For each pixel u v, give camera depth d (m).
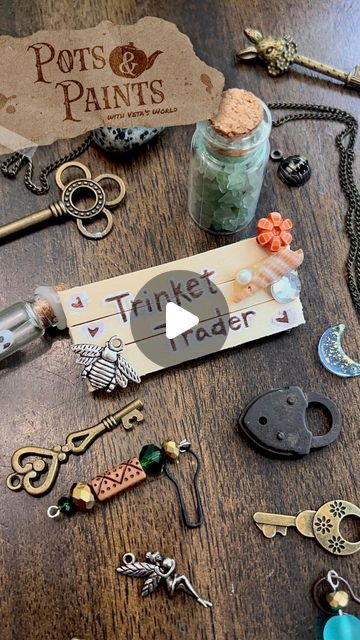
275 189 0.20
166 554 0.17
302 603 0.17
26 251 0.19
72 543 0.17
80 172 0.20
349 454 0.18
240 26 0.22
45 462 0.17
